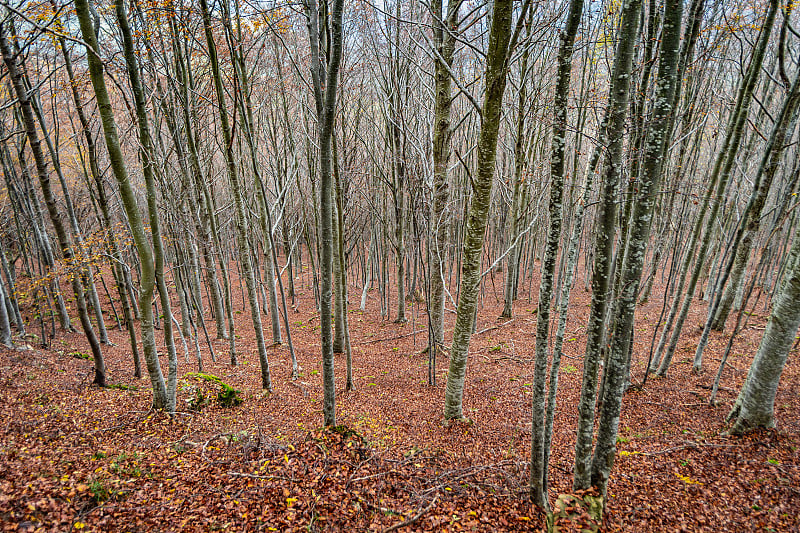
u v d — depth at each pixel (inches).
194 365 498.6
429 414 366.6
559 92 174.9
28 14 289.3
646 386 391.2
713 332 529.3
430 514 217.0
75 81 346.0
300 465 250.1
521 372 478.0
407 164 508.7
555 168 181.5
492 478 252.4
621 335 183.6
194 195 594.9
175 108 460.1
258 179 415.2
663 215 522.9
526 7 212.7
